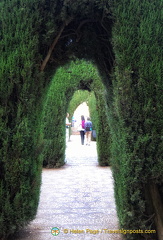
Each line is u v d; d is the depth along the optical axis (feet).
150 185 8.29
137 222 8.24
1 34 8.45
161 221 8.18
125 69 7.76
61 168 25.64
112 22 8.35
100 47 9.52
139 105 7.80
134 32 7.92
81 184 18.35
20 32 8.41
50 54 8.91
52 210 12.50
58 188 17.12
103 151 26.73
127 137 7.83
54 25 8.41
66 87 25.88
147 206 8.40
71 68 25.75
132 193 8.06
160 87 7.67
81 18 8.70
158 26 7.82
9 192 8.42
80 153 39.42
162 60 7.79
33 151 8.91
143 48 7.80
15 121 8.34
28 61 8.31
